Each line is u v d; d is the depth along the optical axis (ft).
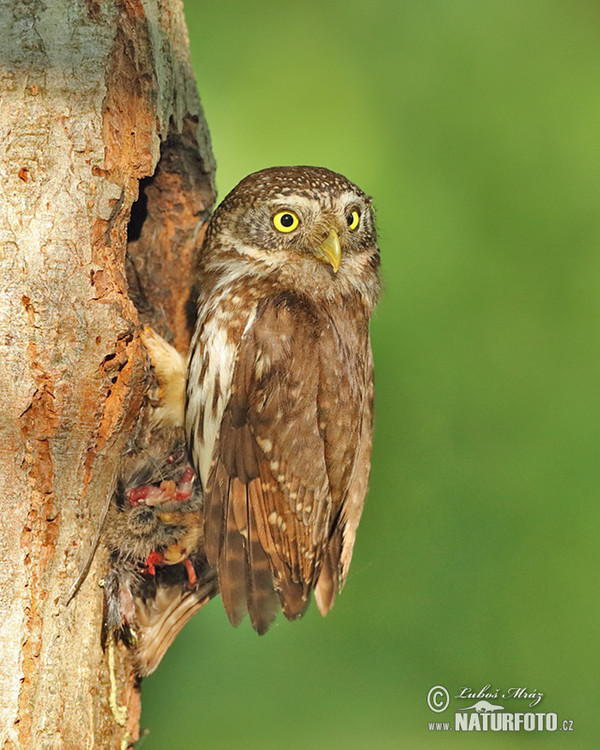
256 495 31.48
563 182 45.14
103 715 28.63
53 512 26.45
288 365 31.63
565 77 46.83
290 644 43.24
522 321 43.86
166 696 42.06
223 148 44.73
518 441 43.55
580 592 42.06
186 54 32.60
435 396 43.80
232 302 32.58
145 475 31.09
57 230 26.07
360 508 34.86
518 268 44.29
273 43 46.91
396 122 46.01
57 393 25.99
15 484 25.93
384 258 43.88
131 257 34.30
